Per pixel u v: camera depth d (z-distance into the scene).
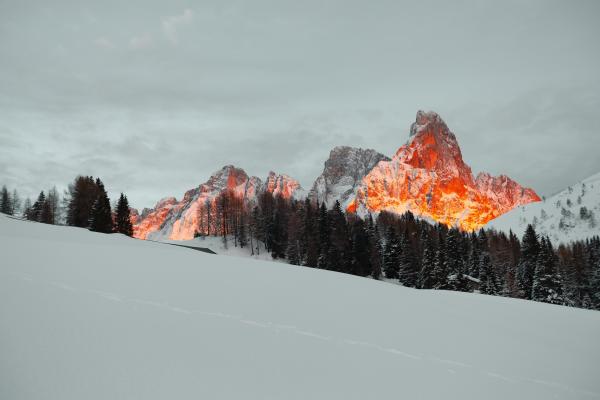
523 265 87.12
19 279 11.99
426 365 11.10
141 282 13.94
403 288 24.42
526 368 12.08
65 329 9.55
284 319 12.55
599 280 84.12
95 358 8.70
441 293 25.02
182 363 9.14
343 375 9.91
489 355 12.63
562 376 11.86
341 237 81.88
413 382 10.12
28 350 8.55
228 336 10.73
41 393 7.52
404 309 16.39
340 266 76.19
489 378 10.99
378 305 16.28
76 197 82.38
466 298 23.12
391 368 10.62
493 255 112.75
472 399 9.81
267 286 16.36
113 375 8.29
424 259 75.06
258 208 104.81
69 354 8.67
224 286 15.25
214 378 8.86
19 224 39.72
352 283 20.62
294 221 91.25
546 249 91.75
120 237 41.50
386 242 91.25
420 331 13.76
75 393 7.65
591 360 13.52
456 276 72.38
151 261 18.22
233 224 108.62
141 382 8.26
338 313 14.10
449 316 16.72
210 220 122.75
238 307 12.94
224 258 23.20
